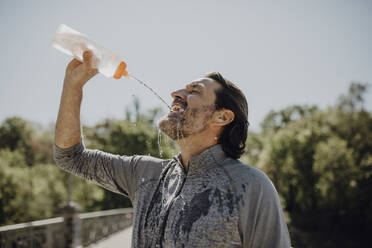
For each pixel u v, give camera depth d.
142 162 1.43
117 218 11.84
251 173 1.14
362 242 19.67
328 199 21.48
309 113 38.94
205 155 1.20
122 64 1.53
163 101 1.49
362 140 22.34
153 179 1.33
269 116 40.72
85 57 1.35
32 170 17.25
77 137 1.43
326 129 23.69
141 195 1.30
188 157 1.32
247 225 1.07
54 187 17.23
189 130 1.32
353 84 23.88
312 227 21.83
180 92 1.41
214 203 1.09
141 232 1.21
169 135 1.34
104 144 9.87
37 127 20.81
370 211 20.78
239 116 1.38
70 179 6.79
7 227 4.75
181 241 1.07
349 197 21.03
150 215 1.22
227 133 1.37
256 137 31.22
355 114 23.42
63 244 6.20
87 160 1.44
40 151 19.08
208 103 1.34
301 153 22.44
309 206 22.05
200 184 1.16
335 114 24.23
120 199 18.34
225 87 1.38
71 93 1.39
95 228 8.61
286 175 22.25
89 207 18.17
